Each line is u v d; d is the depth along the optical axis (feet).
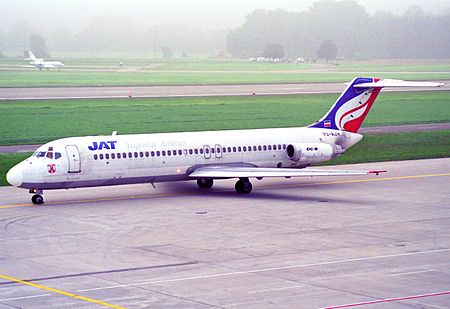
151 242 219.00
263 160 319.47
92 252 207.21
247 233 230.07
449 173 356.79
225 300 162.61
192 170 303.48
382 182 331.57
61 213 262.88
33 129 524.52
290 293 167.43
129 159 289.33
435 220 249.75
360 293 167.02
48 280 179.42
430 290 169.27
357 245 213.66
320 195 298.76
